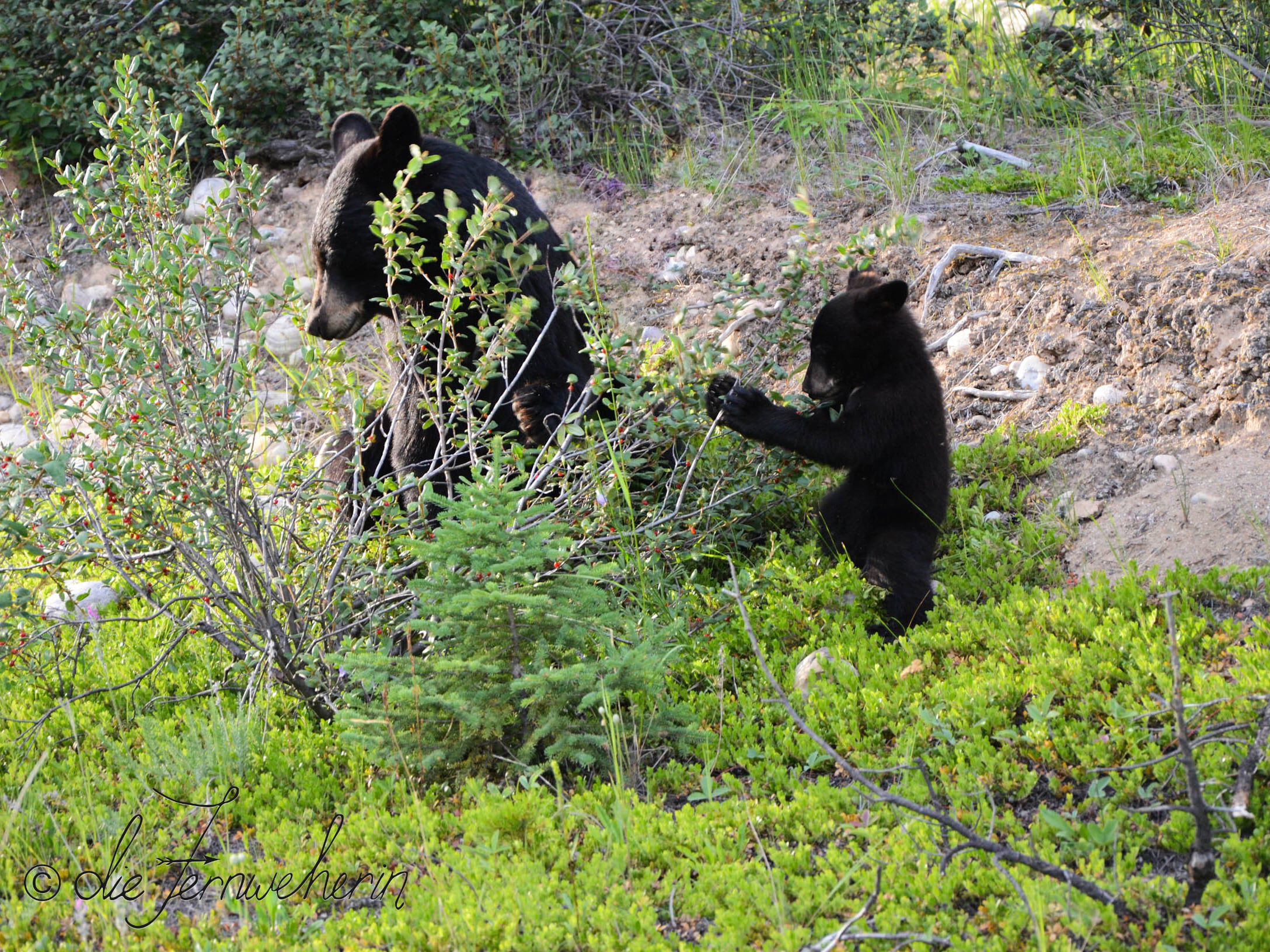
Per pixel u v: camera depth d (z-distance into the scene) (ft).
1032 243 32.50
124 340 19.21
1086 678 17.94
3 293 21.35
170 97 38.60
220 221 20.62
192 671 21.84
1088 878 14.43
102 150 20.25
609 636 18.44
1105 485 24.52
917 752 17.62
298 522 22.34
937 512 23.79
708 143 41.01
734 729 18.69
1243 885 13.87
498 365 22.71
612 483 22.15
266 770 18.81
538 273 23.75
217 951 14.58
